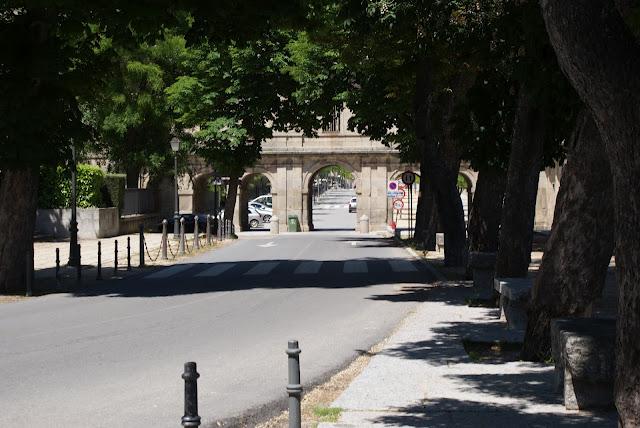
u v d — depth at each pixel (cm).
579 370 1095
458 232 3519
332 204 19338
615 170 737
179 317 2138
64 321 2088
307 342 1734
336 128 8762
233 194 6694
